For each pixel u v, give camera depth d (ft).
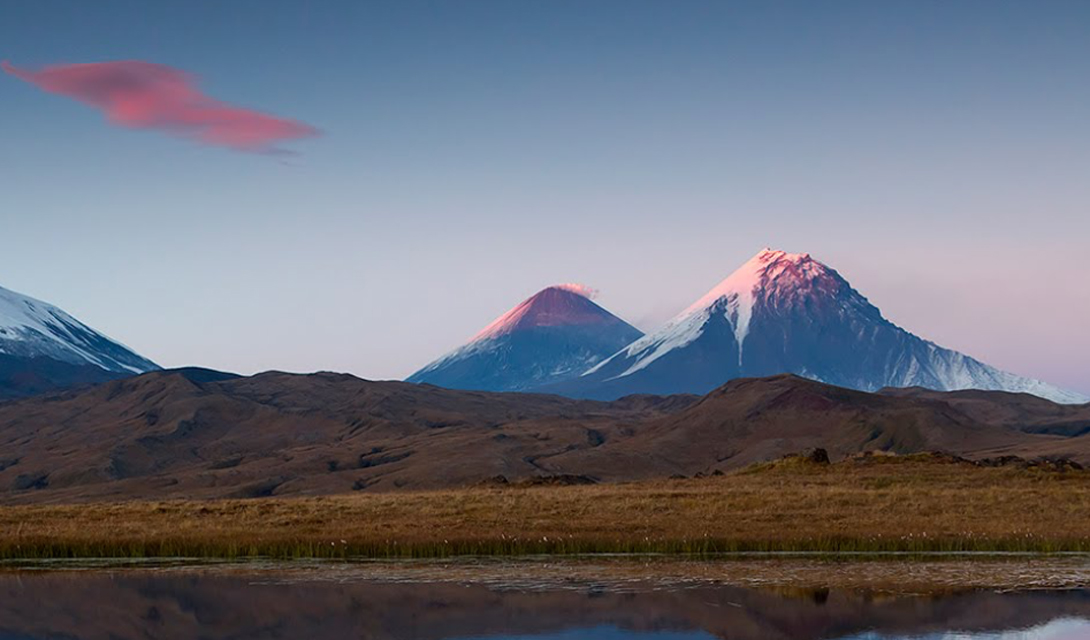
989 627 120.98
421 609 130.82
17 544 178.50
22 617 129.08
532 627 122.31
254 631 121.70
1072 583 144.66
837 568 157.79
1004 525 198.49
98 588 146.61
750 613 128.26
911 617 125.59
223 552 174.91
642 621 124.26
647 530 194.59
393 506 241.55
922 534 182.19
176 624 125.29
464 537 181.98
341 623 124.98
